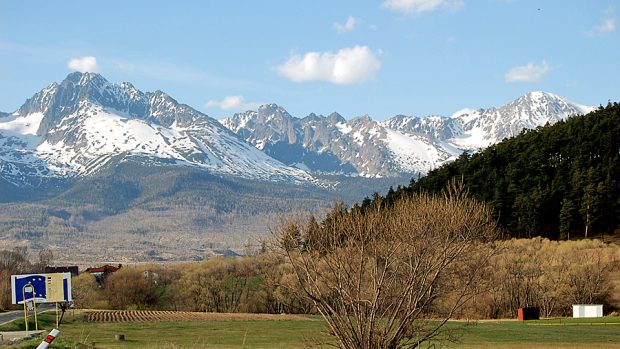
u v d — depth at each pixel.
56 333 23.44
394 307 31.45
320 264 32.62
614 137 172.50
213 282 134.25
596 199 150.38
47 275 55.62
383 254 32.28
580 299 112.81
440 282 32.94
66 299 55.81
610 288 114.06
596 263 117.75
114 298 137.62
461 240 33.72
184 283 138.38
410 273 31.55
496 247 39.50
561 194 157.00
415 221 33.19
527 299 110.44
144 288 138.25
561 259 122.12
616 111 190.50
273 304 124.25
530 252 127.31
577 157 169.62
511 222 153.25
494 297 105.44
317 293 32.03
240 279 134.00
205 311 133.25
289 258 33.38
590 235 149.50
